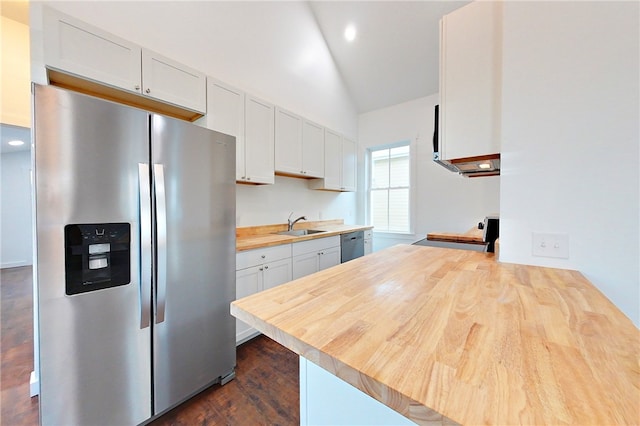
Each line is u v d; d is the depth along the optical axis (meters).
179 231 1.40
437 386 0.38
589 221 1.03
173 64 1.84
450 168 1.76
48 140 1.00
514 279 0.93
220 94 2.14
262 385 1.64
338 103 3.99
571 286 0.85
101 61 1.51
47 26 1.34
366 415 0.62
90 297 1.11
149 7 1.94
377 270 1.06
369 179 4.50
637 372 0.41
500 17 1.22
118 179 1.17
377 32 3.29
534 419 0.33
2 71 2.27
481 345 0.49
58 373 1.05
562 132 1.07
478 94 1.28
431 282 0.90
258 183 2.64
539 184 1.12
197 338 1.50
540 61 1.10
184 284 1.43
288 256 2.48
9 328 2.36
